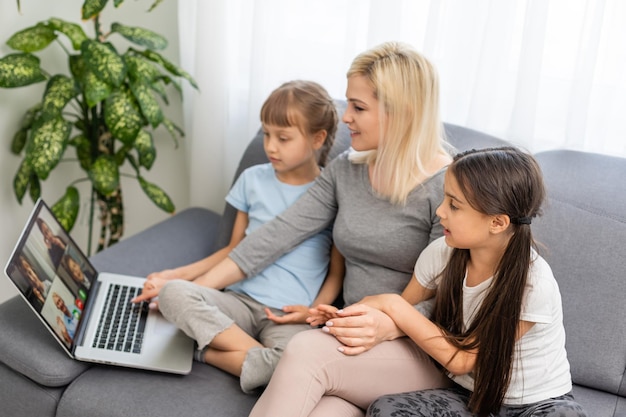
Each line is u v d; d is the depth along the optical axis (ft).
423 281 4.92
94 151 7.30
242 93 7.20
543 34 5.78
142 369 4.98
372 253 5.21
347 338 4.48
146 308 5.53
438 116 5.09
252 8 6.82
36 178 7.02
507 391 4.43
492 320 4.36
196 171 7.41
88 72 6.48
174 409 4.58
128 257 6.11
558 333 4.50
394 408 4.20
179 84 7.41
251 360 4.82
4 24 6.77
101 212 7.52
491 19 5.93
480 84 6.11
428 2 6.33
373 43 6.32
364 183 5.33
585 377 5.15
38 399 4.87
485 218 4.29
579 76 5.79
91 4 6.32
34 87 7.38
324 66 6.85
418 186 5.09
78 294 5.34
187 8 7.04
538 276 4.39
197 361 5.17
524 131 6.05
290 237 5.61
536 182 4.29
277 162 5.67
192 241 6.53
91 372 4.92
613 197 5.35
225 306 5.40
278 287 5.69
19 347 4.88
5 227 7.40
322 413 4.38
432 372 4.73
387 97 4.93
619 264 5.14
